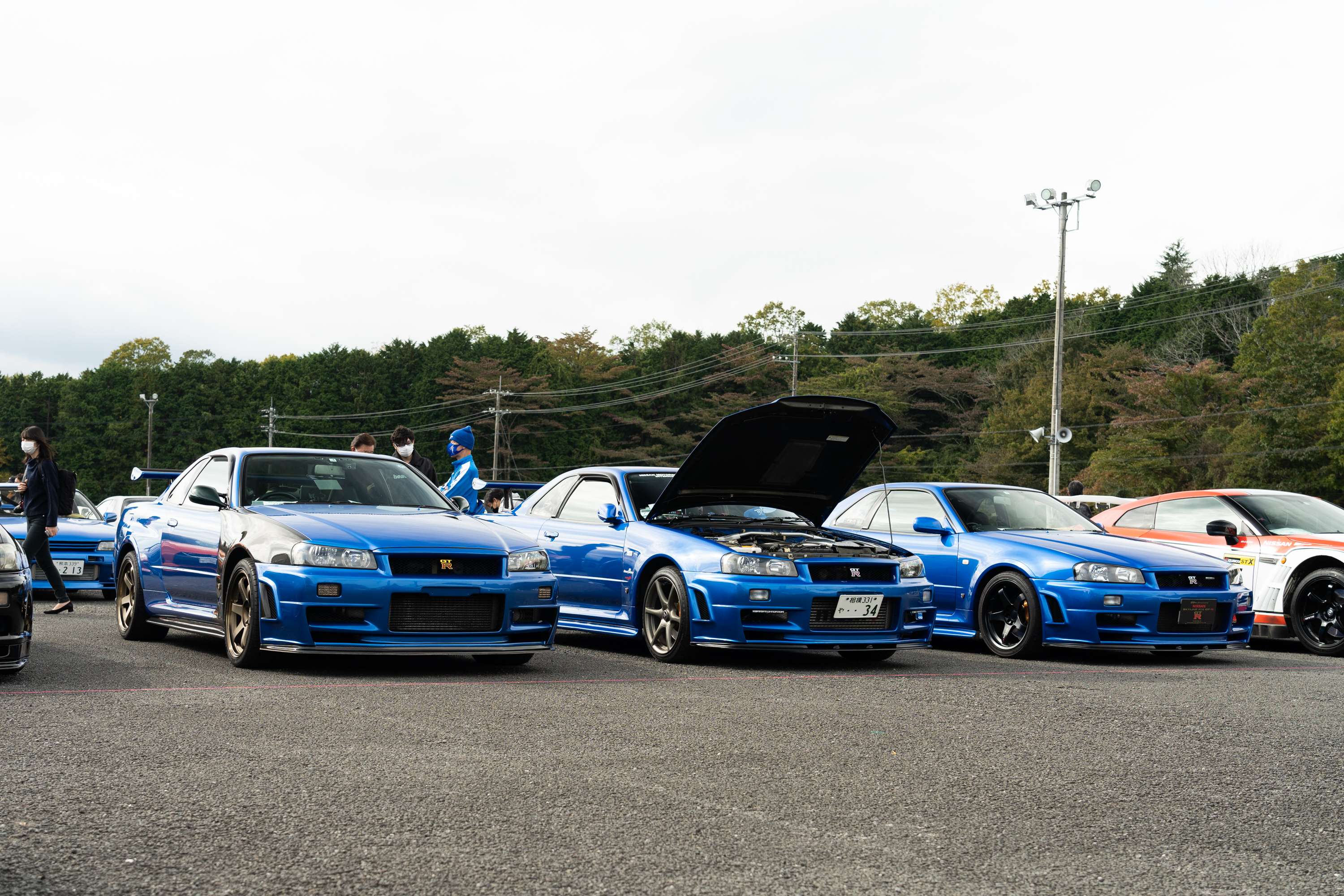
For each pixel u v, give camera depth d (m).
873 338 73.31
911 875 3.00
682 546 7.62
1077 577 8.16
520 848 3.17
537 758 4.30
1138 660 8.48
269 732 4.67
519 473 75.38
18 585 5.77
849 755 4.47
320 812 3.49
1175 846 3.32
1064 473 54.62
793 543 7.66
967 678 6.95
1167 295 60.69
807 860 3.11
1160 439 45.81
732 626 7.20
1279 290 45.03
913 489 9.78
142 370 87.81
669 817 3.51
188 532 7.40
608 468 8.98
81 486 85.81
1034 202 34.53
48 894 2.74
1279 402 42.94
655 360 77.75
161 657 7.06
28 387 94.00
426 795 3.72
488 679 6.43
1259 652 9.62
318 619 6.25
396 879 2.90
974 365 68.69
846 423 8.21
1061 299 34.50
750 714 5.38
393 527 6.71
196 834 3.24
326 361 83.69
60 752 4.23
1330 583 9.52
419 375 81.19
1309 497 10.97
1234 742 4.89
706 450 7.97
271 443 81.06
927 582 7.86
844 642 7.32
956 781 4.08
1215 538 10.59
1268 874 3.07
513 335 80.56
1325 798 3.92
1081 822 3.56
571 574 8.55
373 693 5.75
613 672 6.91
